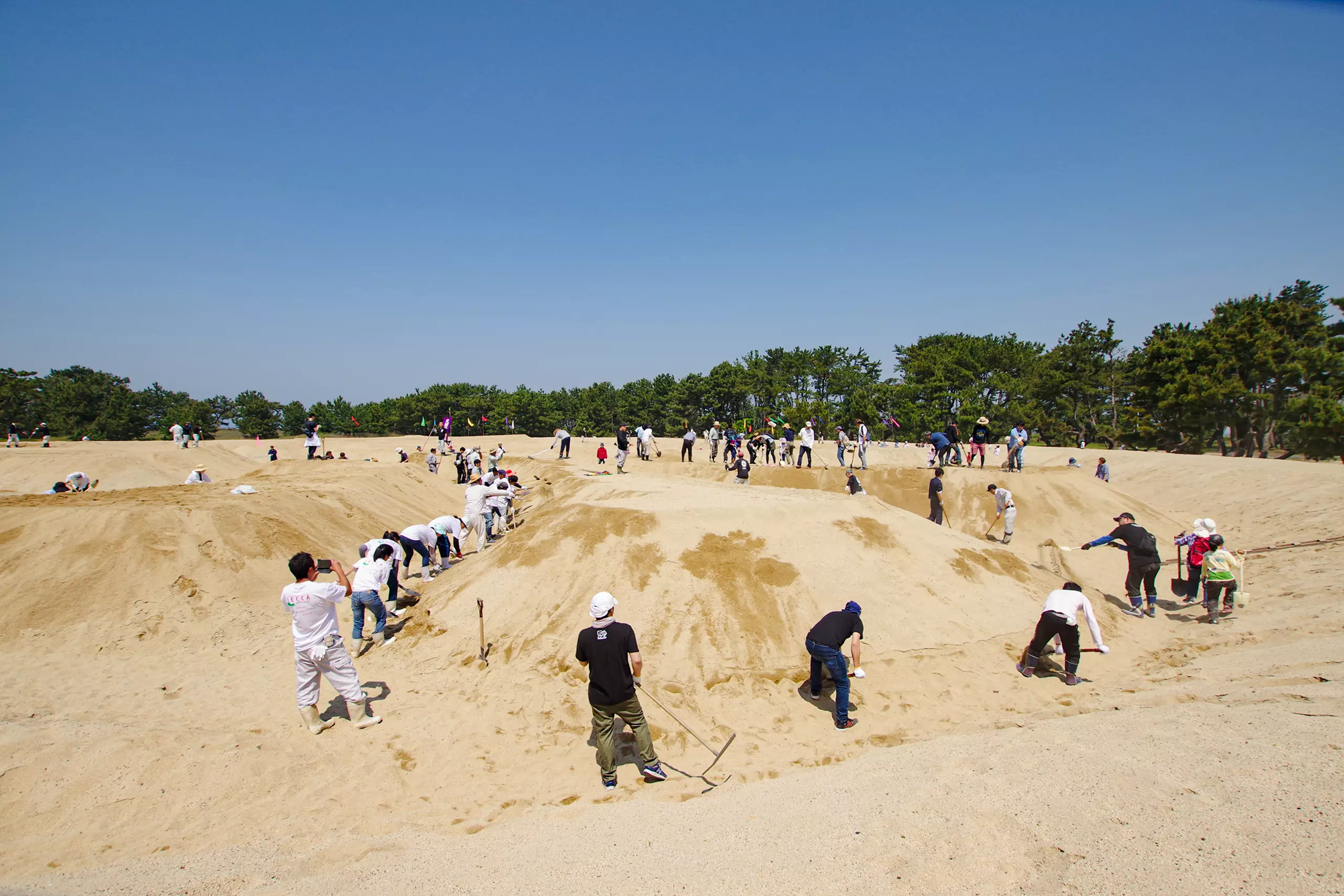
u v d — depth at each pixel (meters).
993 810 4.60
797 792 5.68
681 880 4.23
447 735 7.56
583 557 10.75
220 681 9.40
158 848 5.40
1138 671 8.58
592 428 91.00
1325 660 7.32
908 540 11.38
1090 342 56.56
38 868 5.10
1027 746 5.81
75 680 9.22
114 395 82.38
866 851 4.30
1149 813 4.28
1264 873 3.49
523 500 22.11
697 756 7.13
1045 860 3.92
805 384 87.62
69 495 16.69
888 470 24.11
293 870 4.89
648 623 9.38
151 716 8.04
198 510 14.30
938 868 3.98
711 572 10.18
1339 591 10.68
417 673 9.22
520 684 8.52
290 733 7.56
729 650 9.02
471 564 12.62
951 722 7.56
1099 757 5.26
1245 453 40.47
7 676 9.23
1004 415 61.75
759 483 25.48
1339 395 36.66
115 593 11.48
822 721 7.80
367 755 7.12
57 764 6.40
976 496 21.19
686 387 83.38
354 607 10.19
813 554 10.65
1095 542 11.73
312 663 7.46
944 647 9.27
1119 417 57.44
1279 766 4.61
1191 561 11.50
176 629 11.06
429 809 6.13
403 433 92.81
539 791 6.50
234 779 6.48
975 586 10.69
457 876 4.61
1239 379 38.19
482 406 86.81
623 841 5.01
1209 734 5.41
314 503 17.69
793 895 3.88
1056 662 9.06
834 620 7.70
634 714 6.49
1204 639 9.66
